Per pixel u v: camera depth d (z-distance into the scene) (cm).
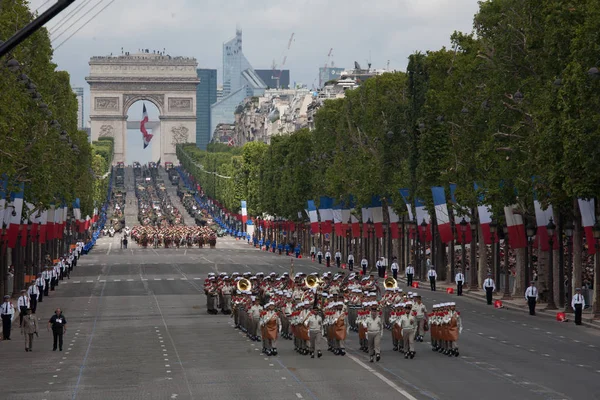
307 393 7731
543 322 13625
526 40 15100
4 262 17288
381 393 7662
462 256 19812
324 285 14475
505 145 16538
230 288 15462
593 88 12475
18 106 13550
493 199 16875
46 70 18862
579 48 12688
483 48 18175
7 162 13275
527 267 17538
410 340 9744
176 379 8638
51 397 7825
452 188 19588
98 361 10069
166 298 18812
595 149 12506
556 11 13762
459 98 19300
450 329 9869
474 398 7369
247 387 8106
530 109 15050
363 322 9769
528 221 16775
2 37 12606
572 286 16438
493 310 15675
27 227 19588
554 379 8288
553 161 13450
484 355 9969
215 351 10744
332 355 10219
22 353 11019
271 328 10238
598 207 14588
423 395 7538
